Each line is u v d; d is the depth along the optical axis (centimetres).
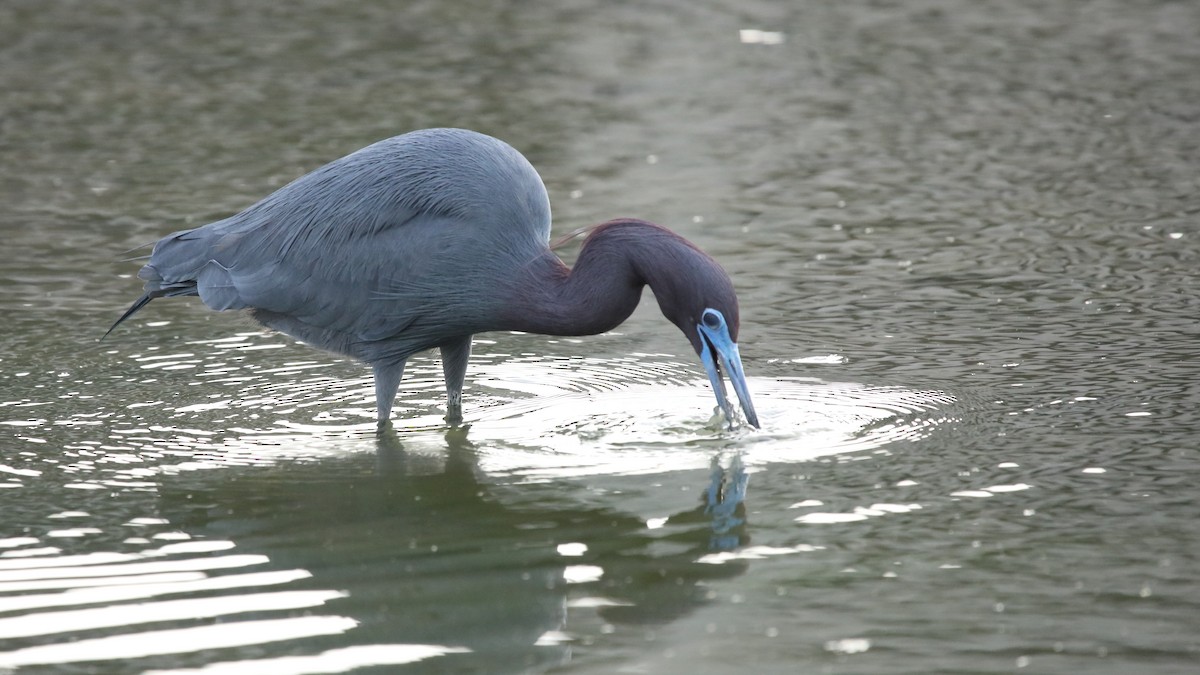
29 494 1020
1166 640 776
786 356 1295
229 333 1409
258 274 1173
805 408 1169
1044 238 1641
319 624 819
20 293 1498
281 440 1139
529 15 3128
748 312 1416
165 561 907
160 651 785
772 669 757
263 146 2097
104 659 775
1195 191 1808
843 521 952
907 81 2519
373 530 959
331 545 934
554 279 1122
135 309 1237
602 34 2931
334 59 2709
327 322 1173
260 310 1201
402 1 3284
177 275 1208
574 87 2483
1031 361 1257
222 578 884
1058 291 1453
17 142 2141
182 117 2283
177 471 1069
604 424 1157
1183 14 3044
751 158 2038
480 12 3159
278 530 959
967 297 1445
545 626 815
